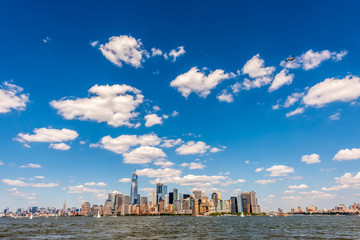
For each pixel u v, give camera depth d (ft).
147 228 650.02
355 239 345.92
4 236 424.46
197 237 397.19
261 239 359.87
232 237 393.50
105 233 484.33
